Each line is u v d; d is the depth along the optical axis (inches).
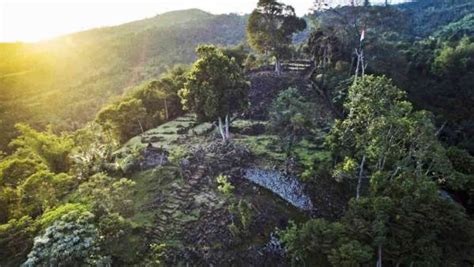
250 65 2069.4
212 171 1165.1
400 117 1022.4
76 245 821.2
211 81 1226.0
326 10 2018.9
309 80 1777.8
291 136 1298.0
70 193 1194.0
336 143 1167.6
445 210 909.2
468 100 2266.2
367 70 1887.3
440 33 3631.9
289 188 1102.4
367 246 847.1
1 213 1114.7
